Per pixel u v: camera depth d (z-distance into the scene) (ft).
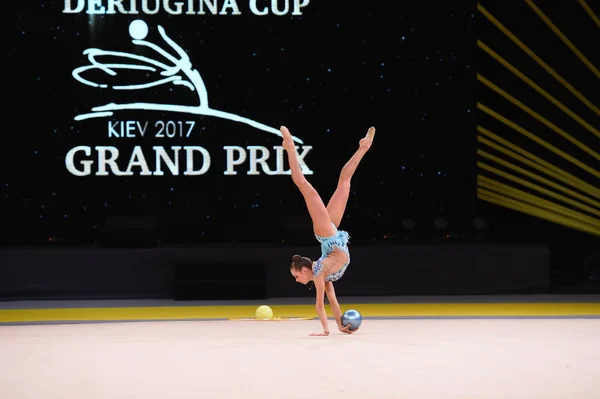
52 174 56.59
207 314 47.06
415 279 55.42
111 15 57.11
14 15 56.34
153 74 57.36
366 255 55.11
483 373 26.76
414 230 59.26
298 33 58.29
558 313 46.21
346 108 58.54
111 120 57.00
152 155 57.31
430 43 58.85
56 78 56.65
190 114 57.57
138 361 29.60
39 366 28.76
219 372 27.27
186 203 57.72
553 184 62.13
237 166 57.98
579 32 61.05
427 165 59.06
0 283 53.06
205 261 54.44
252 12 58.08
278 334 36.96
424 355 30.37
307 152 58.39
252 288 54.13
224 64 57.88
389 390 24.14
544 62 61.41
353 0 58.59
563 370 27.25
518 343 33.35
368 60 58.70
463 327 38.99
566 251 62.49
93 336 36.55
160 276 54.34
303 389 24.38
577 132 61.67
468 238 59.47
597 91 61.31
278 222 57.72
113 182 57.06
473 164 59.11
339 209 38.47
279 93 58.23
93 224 57.06
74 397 23.68
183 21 57.62
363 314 46.16
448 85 58.95
